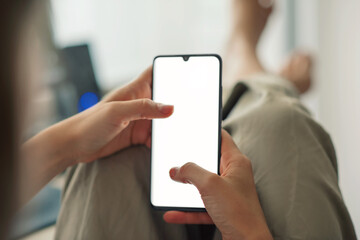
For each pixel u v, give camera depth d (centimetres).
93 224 43
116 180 45
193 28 132
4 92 14
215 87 47
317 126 50
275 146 46
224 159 42
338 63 135
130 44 123
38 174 41
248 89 60
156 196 47
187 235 47
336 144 137
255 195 38
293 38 145
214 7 133
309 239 38
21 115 16
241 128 51
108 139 45
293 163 44
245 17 103
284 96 55
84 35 112
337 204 42
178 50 131
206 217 45
